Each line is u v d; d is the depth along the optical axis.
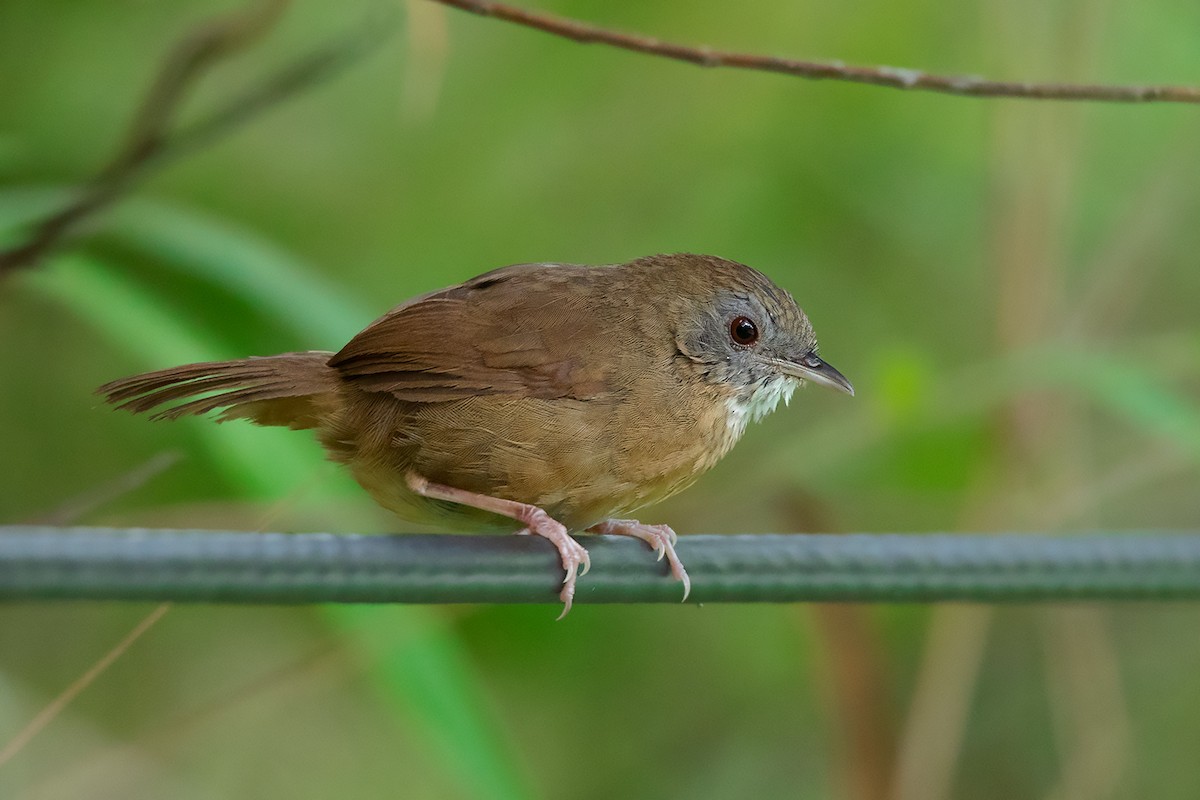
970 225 13.58
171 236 9.04
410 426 8.16
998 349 12.21
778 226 13.28
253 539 6.09
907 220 13.50
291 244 12.24
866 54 13.34
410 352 8.12
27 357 12.05
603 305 8.52
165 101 8.87
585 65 13.16
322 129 12.67
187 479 11.73
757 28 13.34
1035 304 12.11
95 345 12.11
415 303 8.39
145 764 12.25
